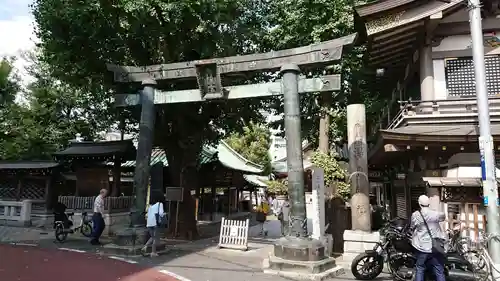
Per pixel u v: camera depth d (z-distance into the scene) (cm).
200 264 1069
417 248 744
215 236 1780
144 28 1367
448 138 1005
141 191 1255
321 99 1727
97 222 1411
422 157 1159
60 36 1366
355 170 1088
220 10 1360
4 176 2073
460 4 1148
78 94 2233
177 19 1312
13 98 2628
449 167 1098
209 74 1195
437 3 1154
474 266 848
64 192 2112
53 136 2478
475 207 985
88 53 1429
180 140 1672
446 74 1221
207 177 2370
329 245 1190
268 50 1717
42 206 1992
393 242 866
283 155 6147
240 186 3070
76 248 1317
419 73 1337
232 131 1902
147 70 1296
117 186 1853
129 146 1850
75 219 1736
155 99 1292
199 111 1673
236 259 1156
